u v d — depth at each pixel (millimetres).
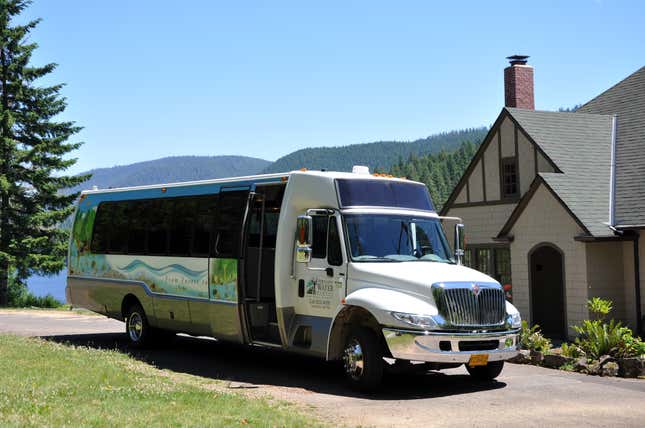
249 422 8164
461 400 10086
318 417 8852
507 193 23891
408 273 10727
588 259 19594
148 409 8625
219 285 13281
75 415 8125
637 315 19656
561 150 22562
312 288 11695
